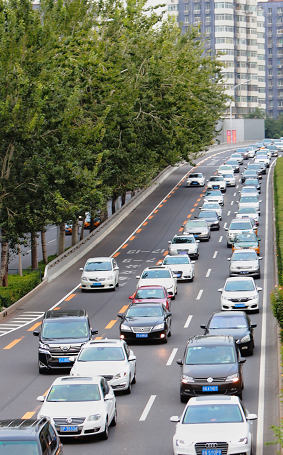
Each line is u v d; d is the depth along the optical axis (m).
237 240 85.62
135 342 49.75
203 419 25.52
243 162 188.25
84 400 29.41
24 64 66.25
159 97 92.88
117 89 85.75
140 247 96.12
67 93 70.75
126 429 30.69
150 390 37.44
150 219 117.06
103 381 31.27
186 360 35.06
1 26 65.25
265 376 39.47
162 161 121.12
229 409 26.03
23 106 64.94
